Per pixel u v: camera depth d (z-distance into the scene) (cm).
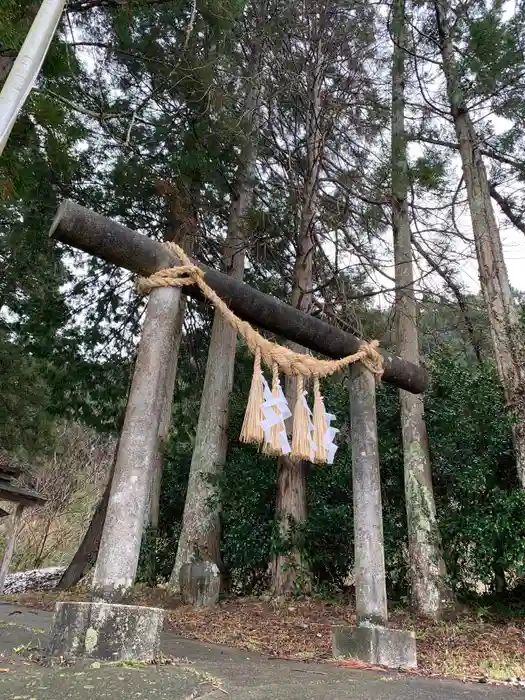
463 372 802
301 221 891
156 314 349
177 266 367
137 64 892
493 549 665
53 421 1728
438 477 787
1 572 1063
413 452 759
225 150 952
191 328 1198
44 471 1980
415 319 855
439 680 344
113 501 297
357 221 941
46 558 1870
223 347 979
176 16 829
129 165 940
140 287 365
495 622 661
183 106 899
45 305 1141
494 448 720
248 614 674
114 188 983
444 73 901
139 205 1027
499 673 396
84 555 1132
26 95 328
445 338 936
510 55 782
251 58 955
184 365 1234
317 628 595
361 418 464
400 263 882
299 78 919
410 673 361
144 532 979
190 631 572
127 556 288
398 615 684
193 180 968
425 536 709
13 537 1106
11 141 608
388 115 965
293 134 995
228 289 401
